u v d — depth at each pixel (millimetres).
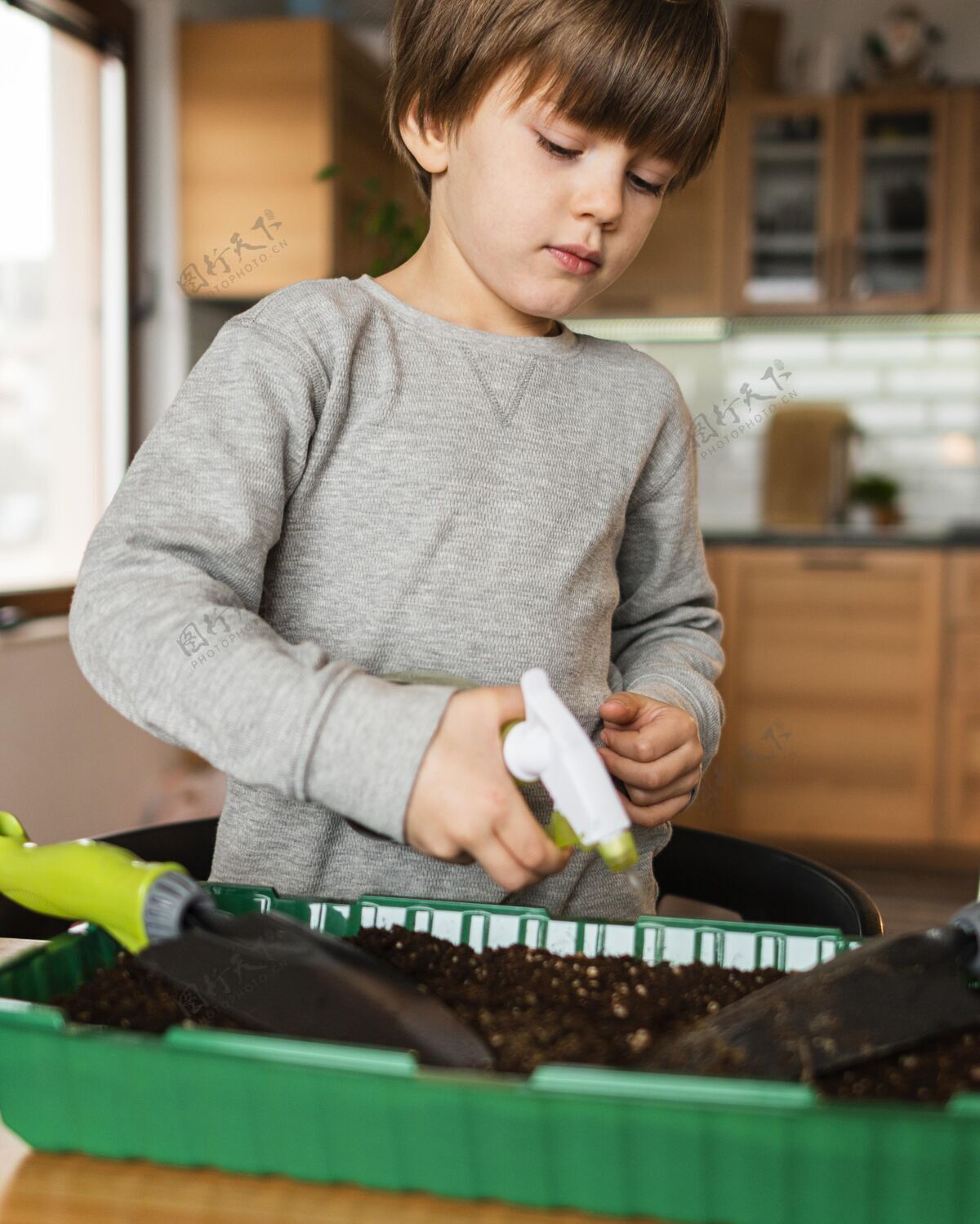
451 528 758
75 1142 443
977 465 3777
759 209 3594
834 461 3619
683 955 566
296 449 724
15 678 2125
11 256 2424
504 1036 468
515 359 804
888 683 3205
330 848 745
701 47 693
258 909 595
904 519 3709
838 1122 375
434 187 800
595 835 465
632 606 940
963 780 3195
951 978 490
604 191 680
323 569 749
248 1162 429
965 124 3455
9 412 2426
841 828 3244
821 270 3561
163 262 2961
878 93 3479
